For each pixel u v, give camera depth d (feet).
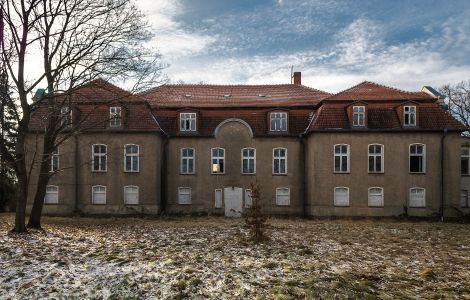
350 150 91.86
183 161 98.99
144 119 94.43
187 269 31.83
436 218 89.76
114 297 25.25
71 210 92.84
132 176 93.35
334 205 91.25
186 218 88.58
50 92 57.36
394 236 60.08
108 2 59.31
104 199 93.56
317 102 100.99
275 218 90.79
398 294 27.61
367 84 101.96
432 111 93.15
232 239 51.90
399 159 91.40
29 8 54.75
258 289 27.32
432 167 91.30
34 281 28.19
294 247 45.55
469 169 104.47
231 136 98.12
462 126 91.15
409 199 90.94
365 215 90.84
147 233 59.00
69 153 93.56
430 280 31.58
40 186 61.57
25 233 53.67
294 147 97.76
